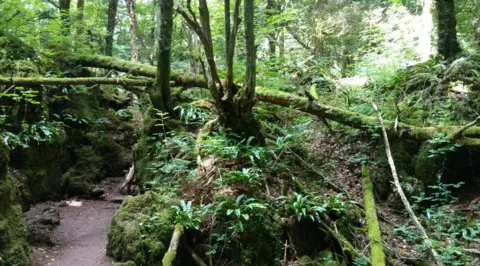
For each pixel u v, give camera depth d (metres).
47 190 6.43
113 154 7.55
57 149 6.70
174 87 7.19
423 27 10.21
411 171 5.82
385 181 5.73
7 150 4.32
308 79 8.90
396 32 12.05
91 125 7.59
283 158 5.68
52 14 8.82
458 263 4.23
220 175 4.77
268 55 9.77
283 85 7.83
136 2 11.74
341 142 6.51
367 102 6.66
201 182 4.88
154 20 11.24
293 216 4.64
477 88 6.15
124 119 8.29
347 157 6.24
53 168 6.61
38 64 7.14
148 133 6.41
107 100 8.54
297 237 4.60
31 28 7.74
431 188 5.60
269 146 5.78
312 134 6.79
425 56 9.54
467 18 8.24
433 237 4.80
